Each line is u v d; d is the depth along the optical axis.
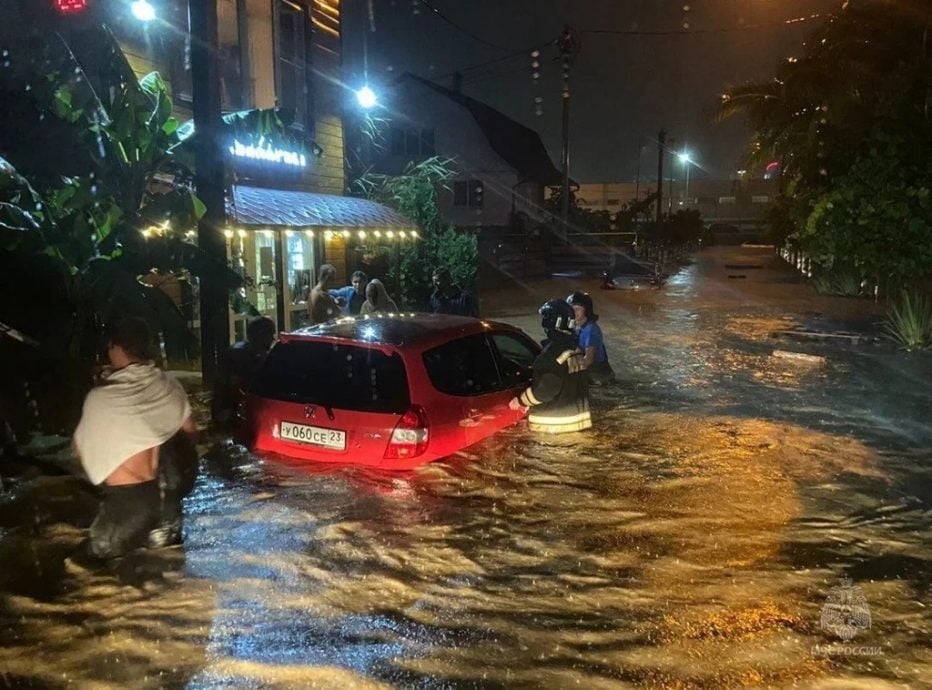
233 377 7.98
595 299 24.66
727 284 30.41
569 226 47.53
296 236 14.96
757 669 3.95
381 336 7.01
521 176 44.81
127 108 8.80
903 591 4.81
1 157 7.77
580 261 39.78
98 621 4.42
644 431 8.51
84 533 5.65
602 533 5.73
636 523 5.92
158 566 5.11
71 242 8.07
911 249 20.67
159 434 4.82
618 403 9.96
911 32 23.27
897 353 14.04
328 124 16.30
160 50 11.36
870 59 23.86
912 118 20.67
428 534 5.67
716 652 4.11
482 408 7.39
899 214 20.44
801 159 26.56
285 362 7.11
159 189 10.87
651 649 4.14
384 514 6.03
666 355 13.84
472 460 7.29
